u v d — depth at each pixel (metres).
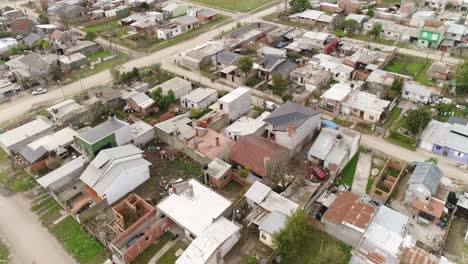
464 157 51.19
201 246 36.94
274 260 37.94
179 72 81.56
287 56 86.00
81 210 44.72
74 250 40.25
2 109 68.94
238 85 74.75
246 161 49.47
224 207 42.09
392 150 54.59
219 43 90.81
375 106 61.62
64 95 73.12
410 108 64.94
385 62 81.50
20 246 41.06
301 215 37.88
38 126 59.34
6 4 140.62
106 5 125.50
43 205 46.59
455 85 68.56
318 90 70.81
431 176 44.53
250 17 118.56
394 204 44.72
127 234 39.91
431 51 89.25
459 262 37.44
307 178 48.75
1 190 49.22
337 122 61.69
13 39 98.31
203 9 120.56
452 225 41.81
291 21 112.69
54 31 97.38
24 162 53.09
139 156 50.38
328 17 107.69
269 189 44.12
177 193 44.22
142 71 80.69
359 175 49.62
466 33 91.88
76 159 51.34
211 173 47.53
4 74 78.75
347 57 83.38
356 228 38.31
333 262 34.62
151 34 104.31
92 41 97.69
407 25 102.94
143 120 63.56
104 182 45.69
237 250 39.62
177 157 54.22
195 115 63.00
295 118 53.53
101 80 78.75
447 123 56.88
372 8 115.12
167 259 38.72
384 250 36.59
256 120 58.84
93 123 63.88
